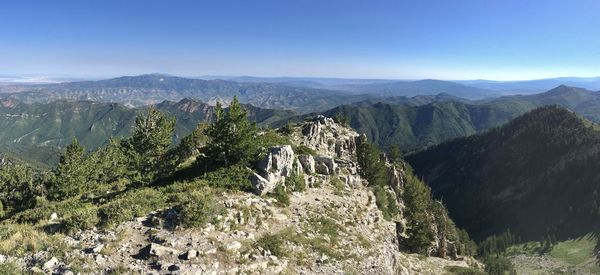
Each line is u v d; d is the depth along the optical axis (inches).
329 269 1133.7
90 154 2888.8
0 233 981.8
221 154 1769.2
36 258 853.8
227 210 1183.6
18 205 2436.0
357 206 1749.5
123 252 917.2
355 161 3090.6
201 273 871.1
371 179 3065.9
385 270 1332.4
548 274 6801.2
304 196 1604.3
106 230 1013.8
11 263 804.0
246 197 1360.7
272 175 1520.7
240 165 1637.6
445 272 2586.1
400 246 2842.0
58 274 796.0
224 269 922.1
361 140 3720.5
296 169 1723.7
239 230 1133.7
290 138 2866.6
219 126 1765.5
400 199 3656.5
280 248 1106.7
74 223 1022.4
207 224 1088.2
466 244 5206.7
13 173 2598.4
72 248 909.8
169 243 964.6
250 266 970.1
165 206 1198.9
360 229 1545.3
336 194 1772.9
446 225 3966.5
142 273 834.8
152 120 2391.7
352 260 1256.8
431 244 2999.5
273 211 1323.8
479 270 3002.0
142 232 1023.6
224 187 1435.8
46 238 944.3
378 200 2452.0
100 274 818.8
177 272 838.5
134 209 1133.7
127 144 2561.5
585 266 6929.1
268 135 2269.9
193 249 949.8
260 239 1119.6
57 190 2391.7
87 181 2586.1
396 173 3801.7
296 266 1082.7
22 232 986.1
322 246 1230.9
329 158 2038.6
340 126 3998.5
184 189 1405.0
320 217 1432.1
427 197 4308.6
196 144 2910.9
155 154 2314.2
